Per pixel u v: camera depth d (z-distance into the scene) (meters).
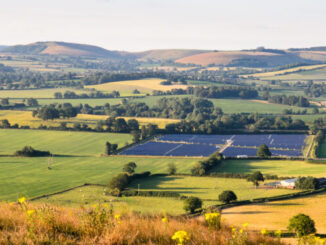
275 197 92.69
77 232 11.53
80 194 103.88
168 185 114.88
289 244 12.02
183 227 12.12
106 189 109.00
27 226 11.59
